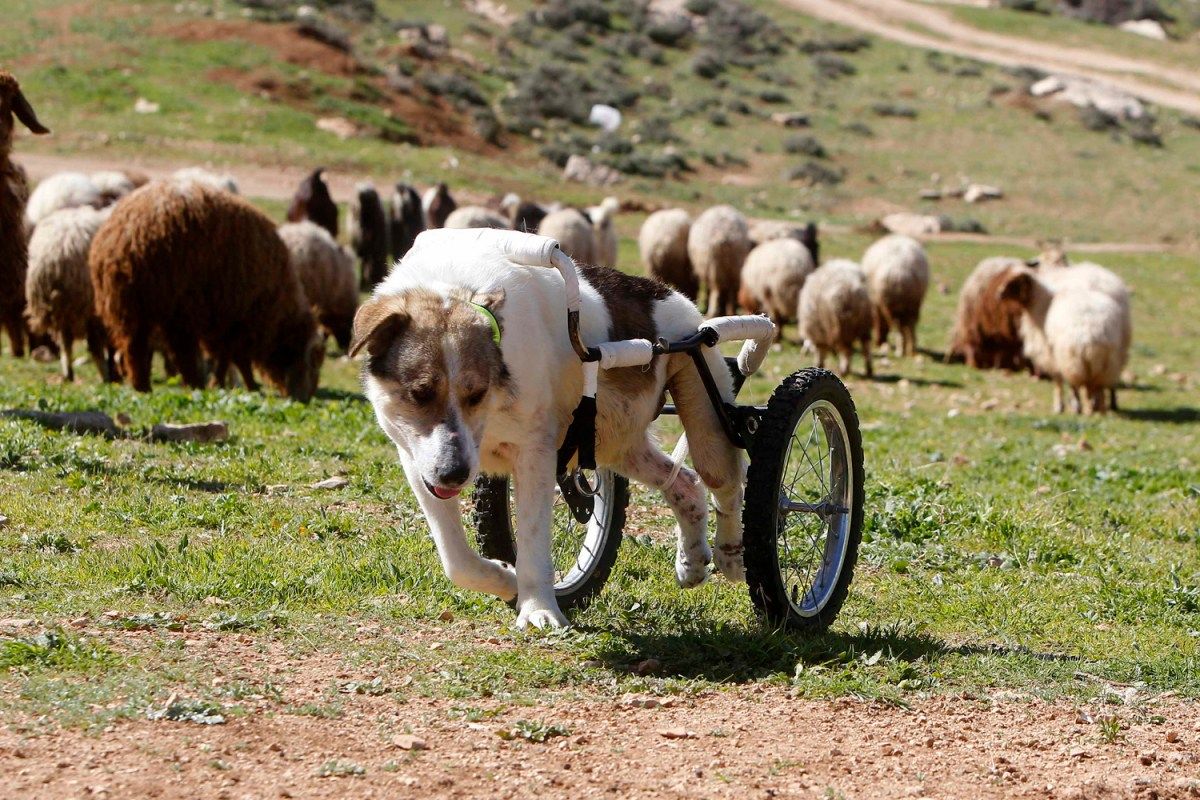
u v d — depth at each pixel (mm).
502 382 6281
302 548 8594
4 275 13422
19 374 20562
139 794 4637
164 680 5848
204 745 5113
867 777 5234
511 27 80562
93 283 16734
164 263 16281
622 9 89562
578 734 5523
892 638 7371
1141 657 7598
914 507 11141
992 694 6562
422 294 6289
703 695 6191
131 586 7395
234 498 9773
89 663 5980
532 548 6754
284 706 5629
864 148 71312
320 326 24547
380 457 12094
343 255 24297
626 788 4969
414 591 7746
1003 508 11656
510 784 4941
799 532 9820
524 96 68000
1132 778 5379
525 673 6250
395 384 6152
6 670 5828
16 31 59500
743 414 7344
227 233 16609
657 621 7488
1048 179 67500
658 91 75375
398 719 5582
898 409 23734
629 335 7105
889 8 104438
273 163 47781
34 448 10758
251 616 6926
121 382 19594
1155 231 59219
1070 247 53000
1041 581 9531
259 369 18047
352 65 62156
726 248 33969
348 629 6895
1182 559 10602
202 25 62906
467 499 10570
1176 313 39906
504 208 37719
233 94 55688
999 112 79250
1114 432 22281
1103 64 95312
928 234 54281
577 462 7090
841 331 27469
